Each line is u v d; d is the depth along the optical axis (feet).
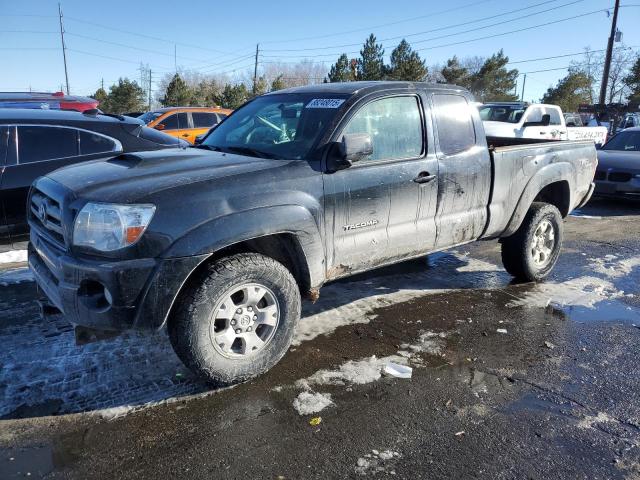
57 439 9.21
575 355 12.92
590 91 186.29
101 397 10.48
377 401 10.66
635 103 82.84
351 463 8.80
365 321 14.61
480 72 181.16
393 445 9.30
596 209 33.01
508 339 13.73
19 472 8.40
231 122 14.96
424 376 11.72
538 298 16.76
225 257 10.56
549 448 9.32
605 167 33.01
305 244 11.33
